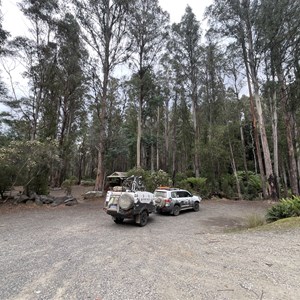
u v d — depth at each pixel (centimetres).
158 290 322
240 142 2742
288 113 1956
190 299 295
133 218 902
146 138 3403
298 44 1727
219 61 2423
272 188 1853
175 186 2184
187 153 3719
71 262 456
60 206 1401
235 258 457
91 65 2086
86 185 3797
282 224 756
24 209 1233
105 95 2125
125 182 1312
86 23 2011
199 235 712
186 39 2686
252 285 333
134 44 2262
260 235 650
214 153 2377
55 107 2120
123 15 2128
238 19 1916
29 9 1845
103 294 314
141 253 511
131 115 3206
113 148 2967
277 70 1894
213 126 2727
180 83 2794
